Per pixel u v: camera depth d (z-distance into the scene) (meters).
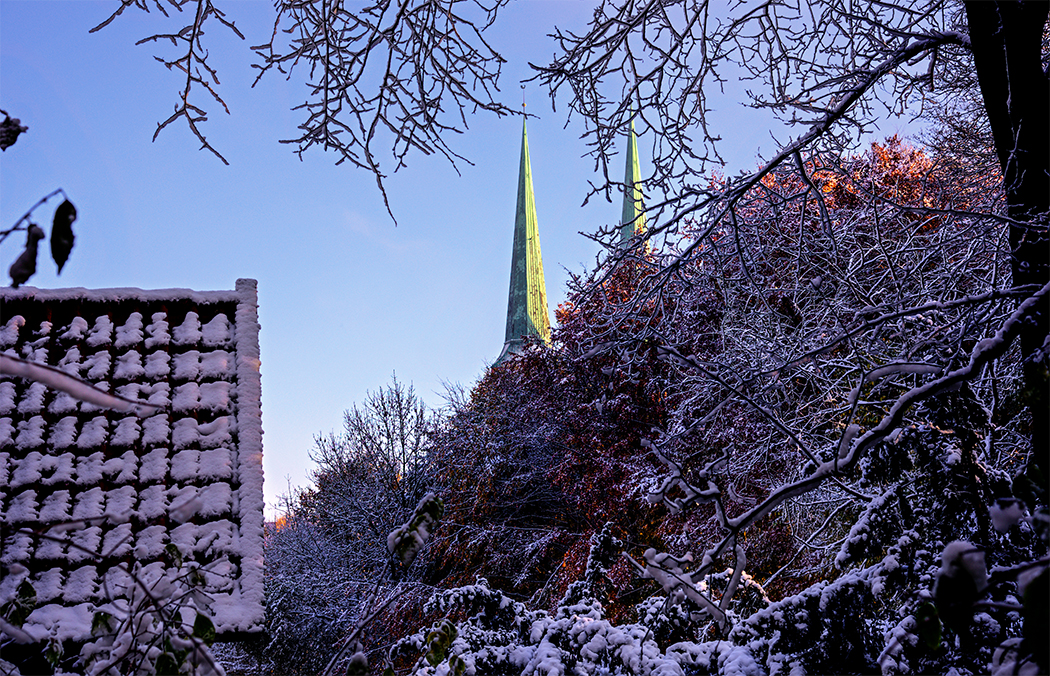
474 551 18.14
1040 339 3.74
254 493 6.16
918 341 5.25
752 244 6.08
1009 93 4.35
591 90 5.71
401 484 20.86
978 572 2.18
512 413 20.34
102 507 5.92
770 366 5.71
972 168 7.01
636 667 5.09
